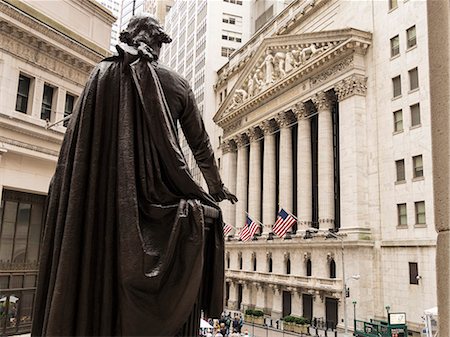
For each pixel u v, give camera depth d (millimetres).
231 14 77875
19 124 22516
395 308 33594
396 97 35938
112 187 2771
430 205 31875
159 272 2578
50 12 24953
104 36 29016
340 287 36969
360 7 41594
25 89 23609
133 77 2867
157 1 113688
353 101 39094
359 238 36281
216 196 3541
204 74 75250
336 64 41531
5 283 22141
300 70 45312
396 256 34062
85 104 2867
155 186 2854
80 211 2734
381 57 38062
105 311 2619
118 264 2623
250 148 57562
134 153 2814
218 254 3207
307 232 42031
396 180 35125
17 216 23328
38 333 2826
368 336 31266
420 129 33406
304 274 42344
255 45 63062
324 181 41844
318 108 44062
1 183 22047
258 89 55500
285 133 49844
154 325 2594
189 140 3361
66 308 2598
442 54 3127
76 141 2908
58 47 24469
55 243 2793
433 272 30984
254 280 49719
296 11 53594
